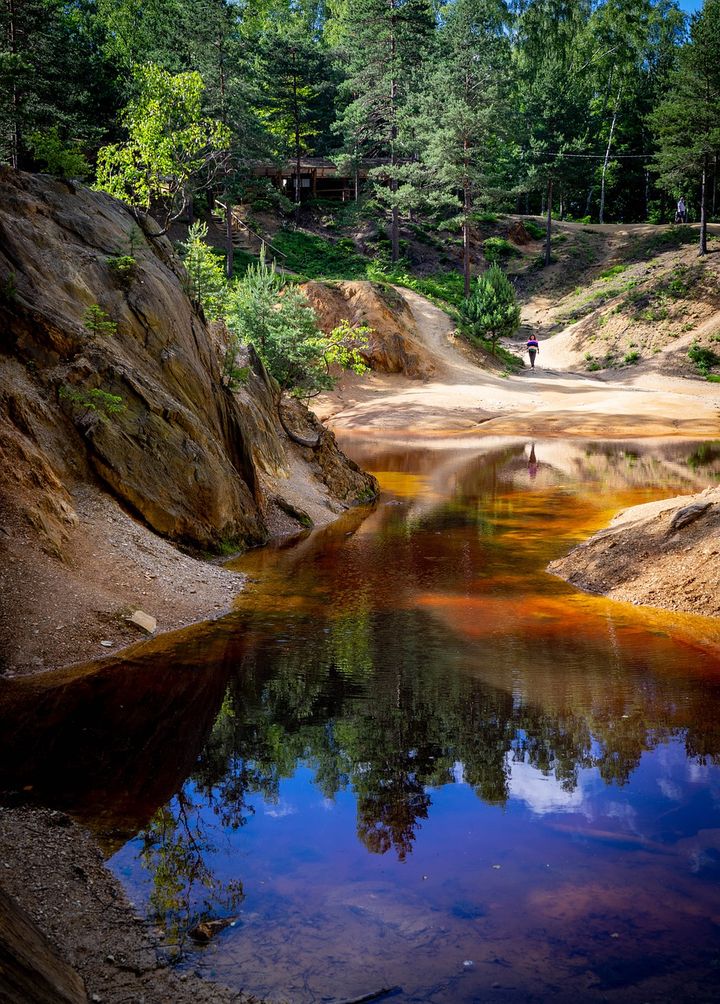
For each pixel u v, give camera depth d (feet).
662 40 334.03
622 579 41.47
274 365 93.91
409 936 14.34
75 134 172.04
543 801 19.60
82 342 42.57
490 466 97.66
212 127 92.17
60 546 34.32
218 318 91.45
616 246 255.50
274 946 14.11
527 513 65.87
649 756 22.11
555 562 47.44
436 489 80.23
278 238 232.53
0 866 16.28
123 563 36.73
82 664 29.66
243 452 54.08
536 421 141.49
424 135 220.84
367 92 239.30
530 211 321.52
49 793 19.89
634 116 314.96
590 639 33.12
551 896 15.56
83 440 40.40
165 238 58.90
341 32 325.62
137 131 87.81
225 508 48.26
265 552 50.14
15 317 40.73
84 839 17.72
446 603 38.88
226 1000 12.66
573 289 238.89
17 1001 10.68
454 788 20.33
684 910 15.05
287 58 243.19
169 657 30.60
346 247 236.63
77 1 255.50
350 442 126.52
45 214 48.19
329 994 12.80
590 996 12.67
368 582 42.91
